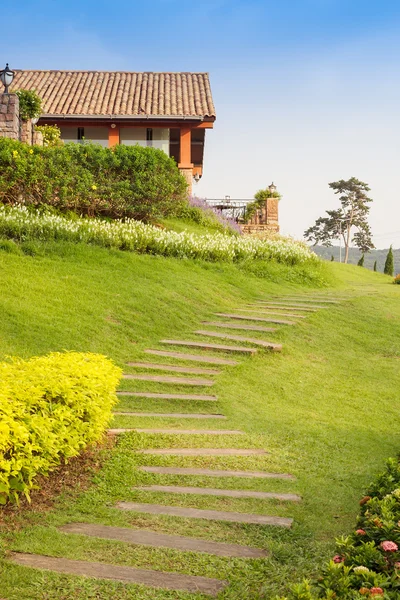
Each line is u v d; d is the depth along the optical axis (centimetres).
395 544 319
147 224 1833
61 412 531
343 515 504
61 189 1603
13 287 1077
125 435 668
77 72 3244
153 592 362
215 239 1809
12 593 352
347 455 673
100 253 1374
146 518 473
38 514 462
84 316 1063
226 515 486
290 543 442
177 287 1338
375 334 1250
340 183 8550
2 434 429
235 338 1102
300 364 1046
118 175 1773
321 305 1402
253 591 370
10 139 1550
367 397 926
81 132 2898
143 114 2745
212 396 855
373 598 268
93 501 500
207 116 2784
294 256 1912
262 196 3084
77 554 405
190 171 2844
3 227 1309
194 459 619
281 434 738
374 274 2558
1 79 1775
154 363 980
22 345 902
